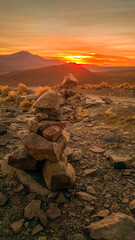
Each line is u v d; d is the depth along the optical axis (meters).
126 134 6.52
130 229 2.61
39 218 2.97
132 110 8.43
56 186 3.49
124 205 3.27
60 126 3.97
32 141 3.63
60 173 3.41
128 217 2.79
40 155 3.60
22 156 3.80
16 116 9.61
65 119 9.08
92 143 5.95
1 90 18.39
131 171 4.27
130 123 7.46
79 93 13.20
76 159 4.76
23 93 16.02
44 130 3.71
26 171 3.91
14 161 3.84
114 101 11.89
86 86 20.36
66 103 11.84
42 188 3.56
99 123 7.94
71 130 7.31
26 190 3.62
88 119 8.48
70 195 3.49
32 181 3.69
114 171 4.31
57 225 2.89
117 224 2.65
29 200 3.39
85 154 5.16
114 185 3.82
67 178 3.48
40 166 3.99
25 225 2.90
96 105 10.66
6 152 5.27
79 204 3.29
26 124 8.07
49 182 3.46
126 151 5.27
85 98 12.21
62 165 3.59
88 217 3.03
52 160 3.57
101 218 2.99
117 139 6.01
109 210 3.16
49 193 3.47
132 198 3.44
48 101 3.90
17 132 6.80
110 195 3.52
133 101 11.91
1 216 3.07
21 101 13.02
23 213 3.14
